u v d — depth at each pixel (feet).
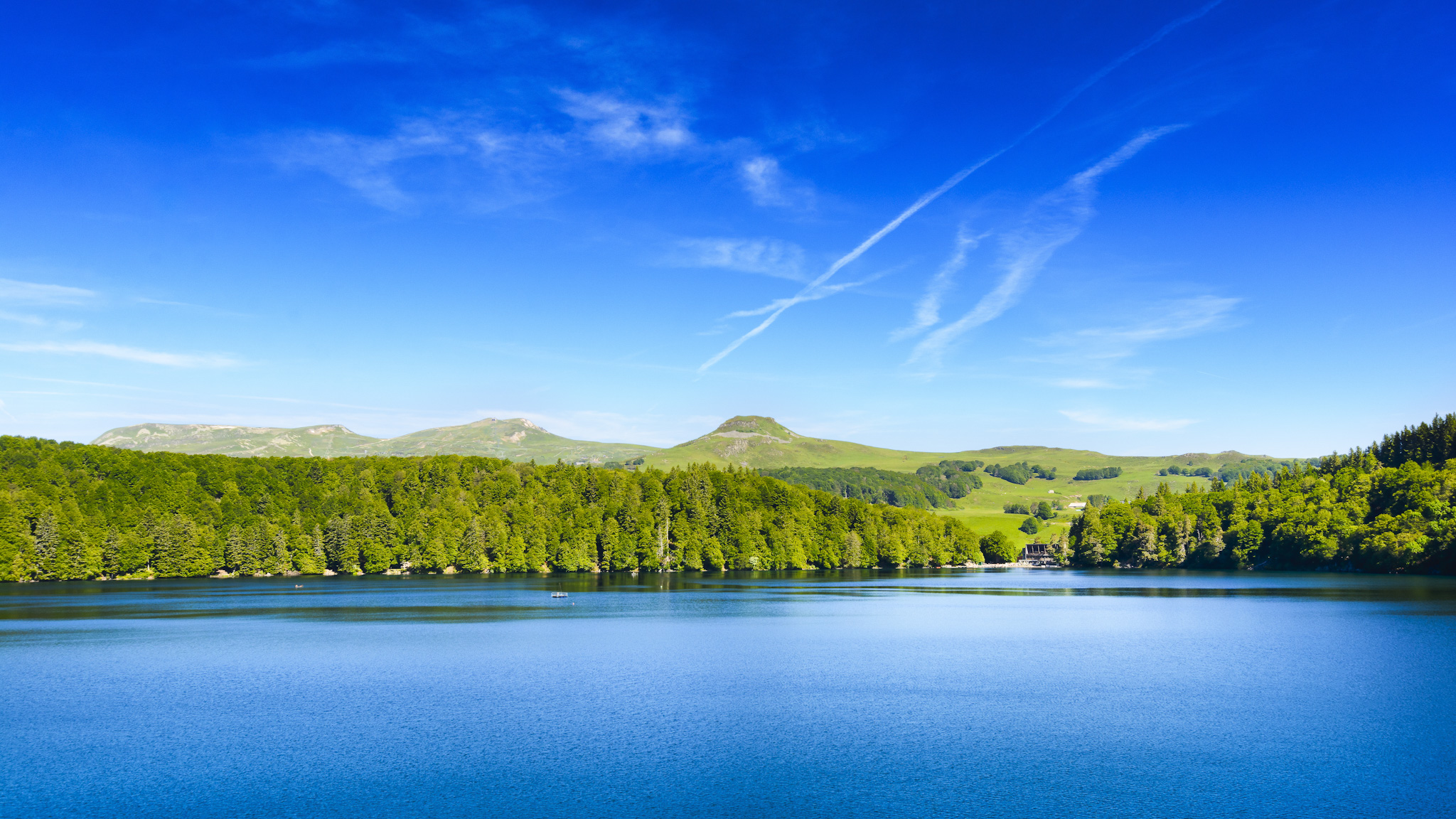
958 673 292.61
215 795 172.04
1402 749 198.59
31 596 620.90
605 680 280.51
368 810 164.04
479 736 212.02
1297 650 337.52
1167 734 212.02
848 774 183.52
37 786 177.17
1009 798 169.48
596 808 165.27
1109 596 618.85
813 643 366.63
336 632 402.72
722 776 182.91
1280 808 164.25
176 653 337.93
